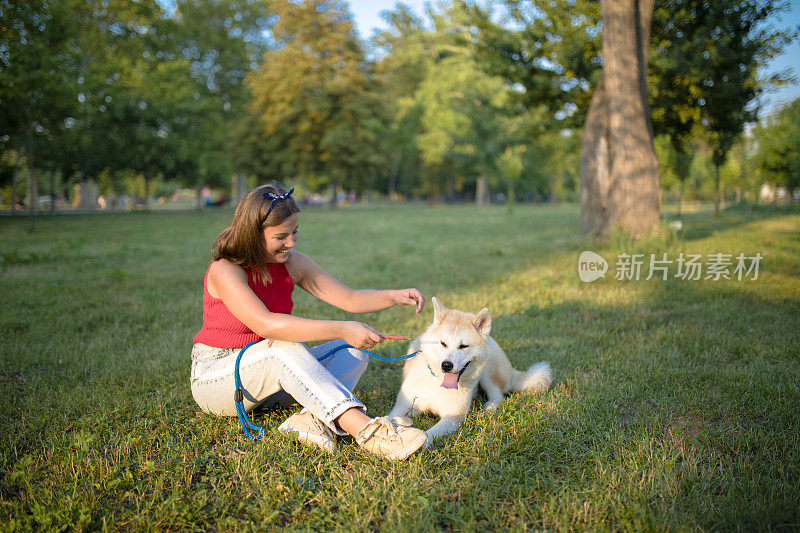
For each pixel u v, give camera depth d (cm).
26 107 1452
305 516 215
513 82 1489
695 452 269
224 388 273
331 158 3719
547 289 709
